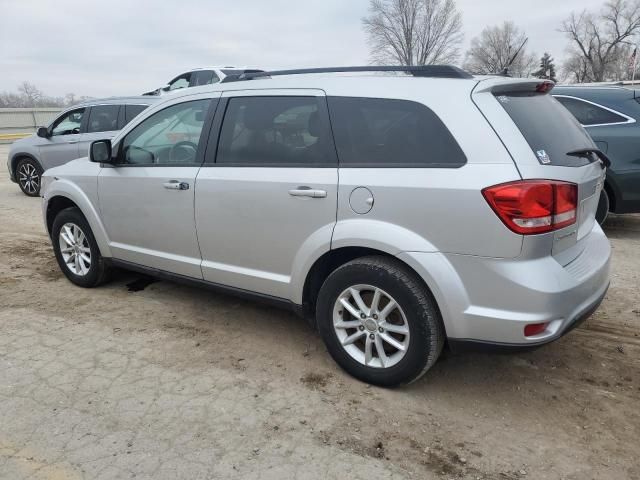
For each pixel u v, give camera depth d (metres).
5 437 2.81
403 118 3.04
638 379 3.41
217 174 3.71
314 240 3.27
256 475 2.56
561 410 3.10
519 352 2.81
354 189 3.09
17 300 4.65
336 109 3.26
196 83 12.64
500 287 2.75
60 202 5.04
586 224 3.25
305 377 3.42
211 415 3.01
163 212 4.07
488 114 2.84
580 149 3.19
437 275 2.86
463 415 3.05
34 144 10.03
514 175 2.69
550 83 3.33
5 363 3.55
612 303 4.54
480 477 2.57
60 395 3.19
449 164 2.86
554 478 2.57
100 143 4.31
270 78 3.65
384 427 2.93
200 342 3.89
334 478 2.54
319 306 3.37
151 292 4.85
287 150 3.44
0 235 7.00
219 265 3.86
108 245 4.59
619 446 2.79
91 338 3.93
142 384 3.32
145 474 2.55
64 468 2.59
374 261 3.10
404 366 3.10
